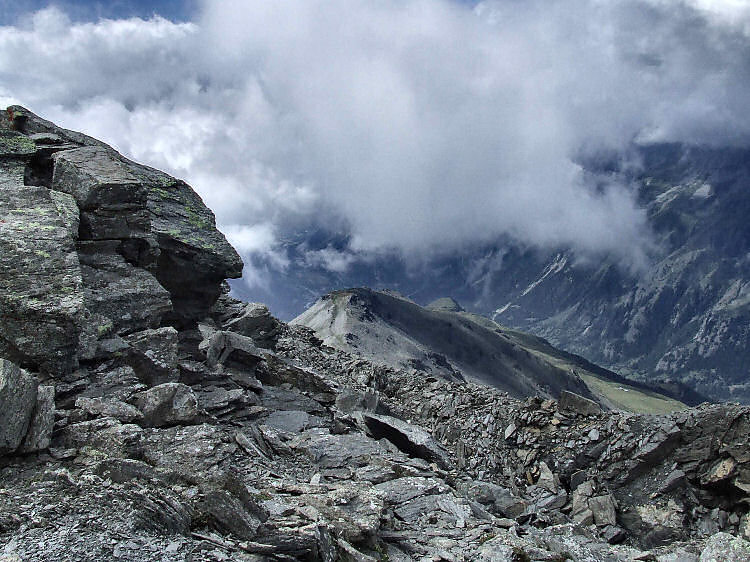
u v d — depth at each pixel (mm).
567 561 20359
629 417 37062
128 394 22750
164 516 15492
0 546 13562
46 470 17734
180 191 35031
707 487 33688
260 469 23047
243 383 31906
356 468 25609
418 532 20609
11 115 33906
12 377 18062
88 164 29266
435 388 46406
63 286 22422
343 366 49062
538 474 36969
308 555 15570
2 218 24797
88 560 13461
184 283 31641
